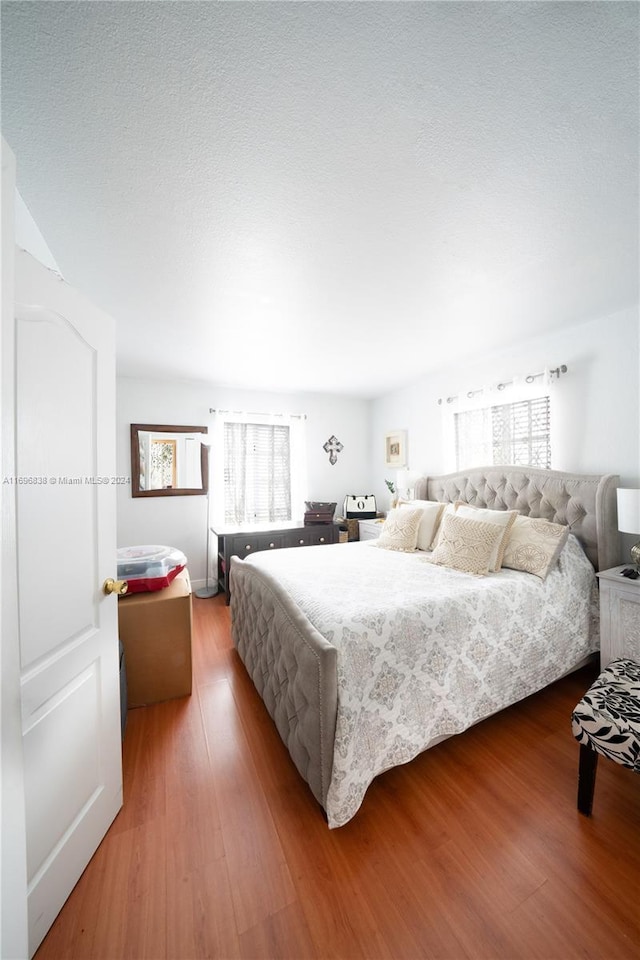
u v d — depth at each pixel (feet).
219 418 13.56
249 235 5.05
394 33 2.70
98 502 4.16
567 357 8.64
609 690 4.67
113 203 4.40
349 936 3.27
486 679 5.66
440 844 4.11
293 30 2.68
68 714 3.64
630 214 4.76
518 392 9.55
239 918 3.42
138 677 6.81
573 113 3.35
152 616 6.87
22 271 3.16
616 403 7.83
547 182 4.19
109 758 4.32
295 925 3.36
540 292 6.84
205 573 13.48
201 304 7.09
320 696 4.31
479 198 4.43
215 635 9.85
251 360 10.69
